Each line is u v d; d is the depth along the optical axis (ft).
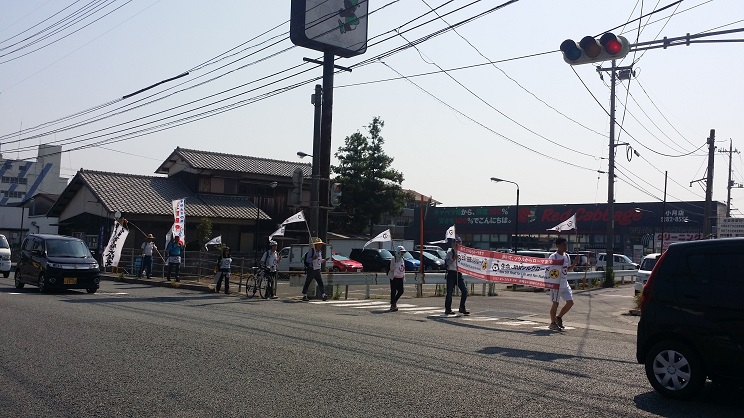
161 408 20.57
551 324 45.32
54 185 261.44
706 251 23.86
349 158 174.91
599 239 188.14
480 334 40.24
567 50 37.29
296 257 111.86
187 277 96.22
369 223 177.99
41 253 65.36
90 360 27.84
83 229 132.77
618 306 72.49
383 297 73.20
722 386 25.80
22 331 35.68
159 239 124.88
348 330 39.32
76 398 21.62
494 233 208.44
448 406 21.18
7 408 20.40
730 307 22.53
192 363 27.50
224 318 44.27
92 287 65.00
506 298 78.02
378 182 173.58
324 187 72.33
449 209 219.00
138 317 43.39
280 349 31.22
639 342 24.82
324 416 19.85
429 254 146.41
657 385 23.84
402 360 29.12
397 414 20.16
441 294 79.20
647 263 79.77
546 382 25.35
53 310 46.52
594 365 29.76
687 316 23.40
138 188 130.41
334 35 71.05
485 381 25.12
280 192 147.74
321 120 72.28
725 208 173.27
